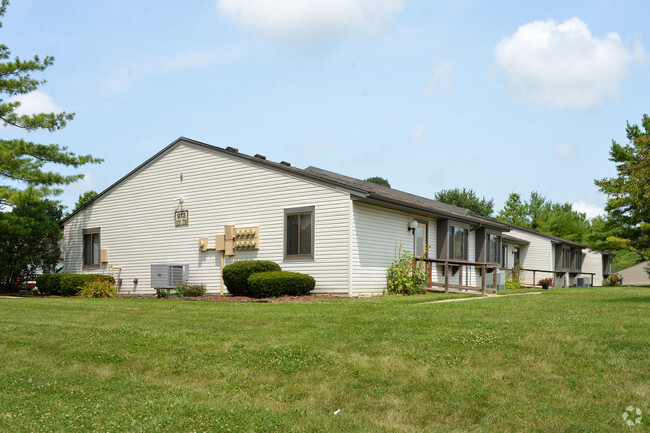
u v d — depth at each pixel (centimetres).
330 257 1752
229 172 2023
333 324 1041
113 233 2341
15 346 960
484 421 585
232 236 1977
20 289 2511
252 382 740
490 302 1416
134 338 970
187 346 909
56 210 3403
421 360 789
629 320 1034
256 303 1443
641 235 3528
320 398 673
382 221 1884
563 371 720
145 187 2259
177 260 2128
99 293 1909
